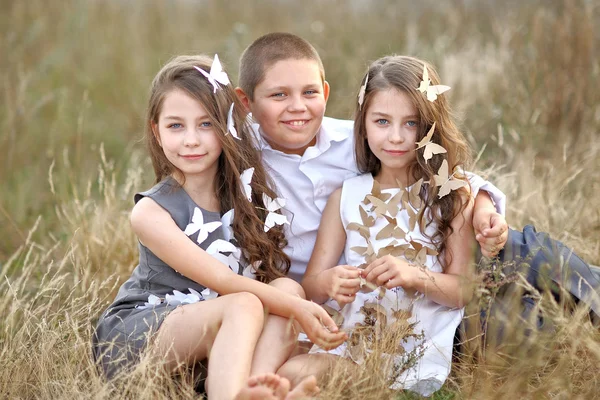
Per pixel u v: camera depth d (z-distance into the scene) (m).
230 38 5.86
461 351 2.61
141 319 2.43
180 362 2.33
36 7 6.32
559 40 4.74
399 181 2.71
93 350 2.50
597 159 3.81
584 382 2.31
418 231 2.66
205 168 2.54
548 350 2.42
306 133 2.72
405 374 2.45
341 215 2.75
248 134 2.66
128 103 5.55
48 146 4.86
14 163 4.68
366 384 2.25
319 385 2.29
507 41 5.15
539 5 5.65
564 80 4.61
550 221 3.38
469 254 2.64
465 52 5.52
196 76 2.53
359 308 2.62
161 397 2.18
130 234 3.34
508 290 2.59
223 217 2.60
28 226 3.96
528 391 2.25
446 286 2.54
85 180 4.35
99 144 5.01
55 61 5.72
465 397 2.28
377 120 2.63
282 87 2.65
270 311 2.35
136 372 2.15
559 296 2.63
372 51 5.98
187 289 2.54
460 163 2.70
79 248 3.29
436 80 2.69
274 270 2.66
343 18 6.64
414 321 2.59
